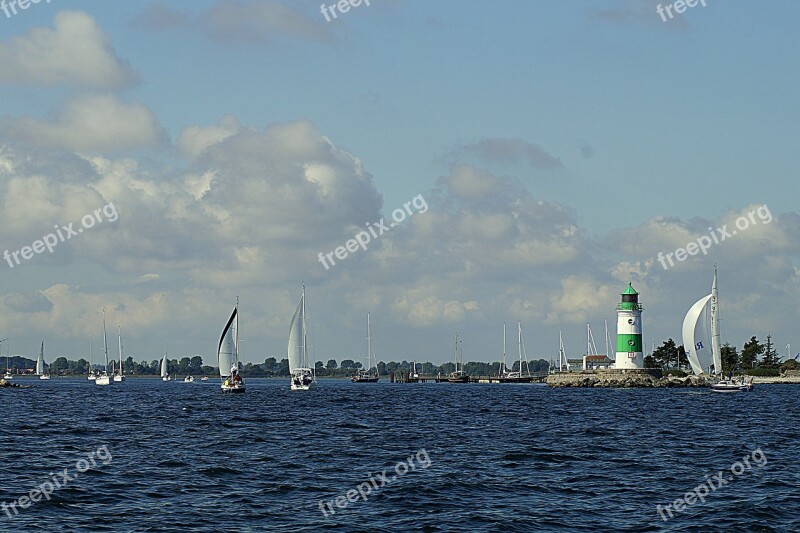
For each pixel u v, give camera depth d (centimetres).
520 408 15725
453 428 10925
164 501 5612
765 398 19625
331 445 8681
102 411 14550
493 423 11838
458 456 7800
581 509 5475
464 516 5241
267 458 7575
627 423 11856
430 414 13888
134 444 8656
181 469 6862
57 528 4875
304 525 5006
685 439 9481
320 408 15638
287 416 13212
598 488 6181
